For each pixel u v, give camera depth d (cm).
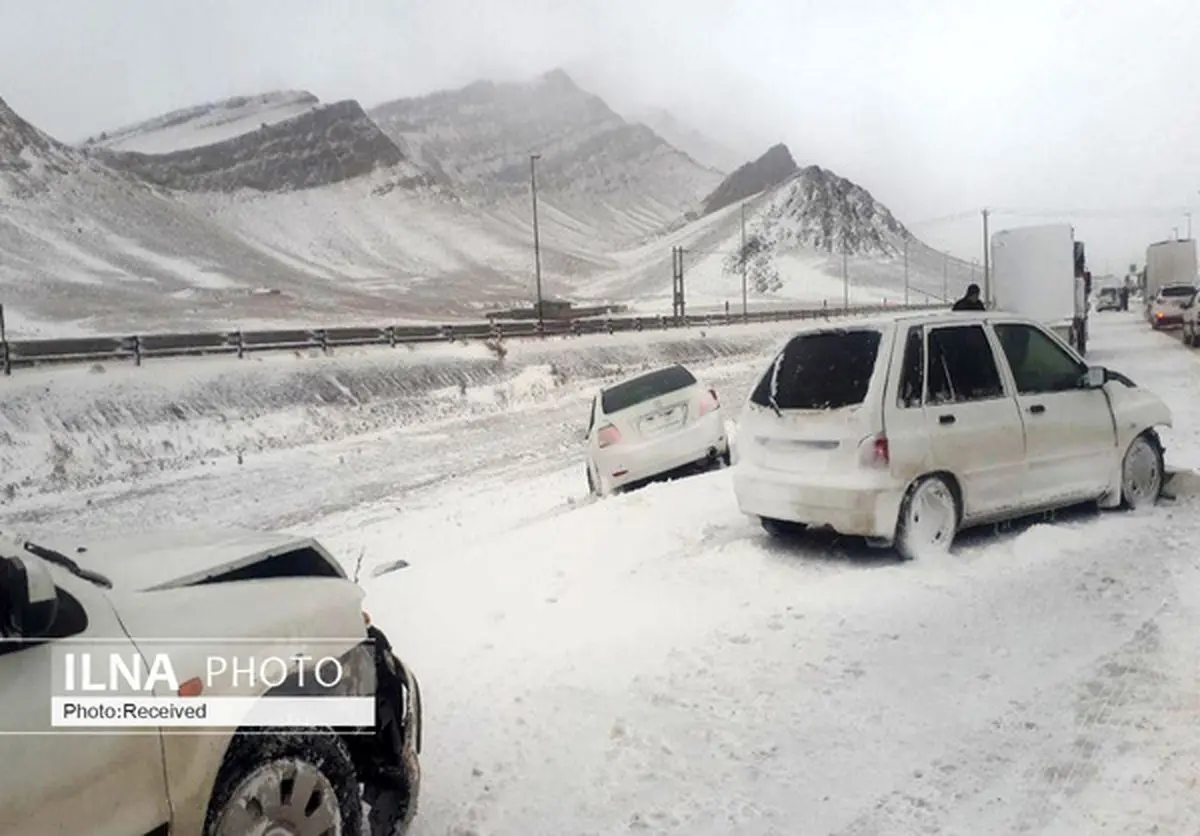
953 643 568
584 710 511
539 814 415
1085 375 812
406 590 766
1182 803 383
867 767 434
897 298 17912
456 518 1329
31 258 11206
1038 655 543
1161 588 635
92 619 305
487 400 3481
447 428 2683
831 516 718
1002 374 771
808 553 764
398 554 1138
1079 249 2956
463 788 442
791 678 533
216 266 13762
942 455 720
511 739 486
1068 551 723
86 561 366
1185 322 3356
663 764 450
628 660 576
